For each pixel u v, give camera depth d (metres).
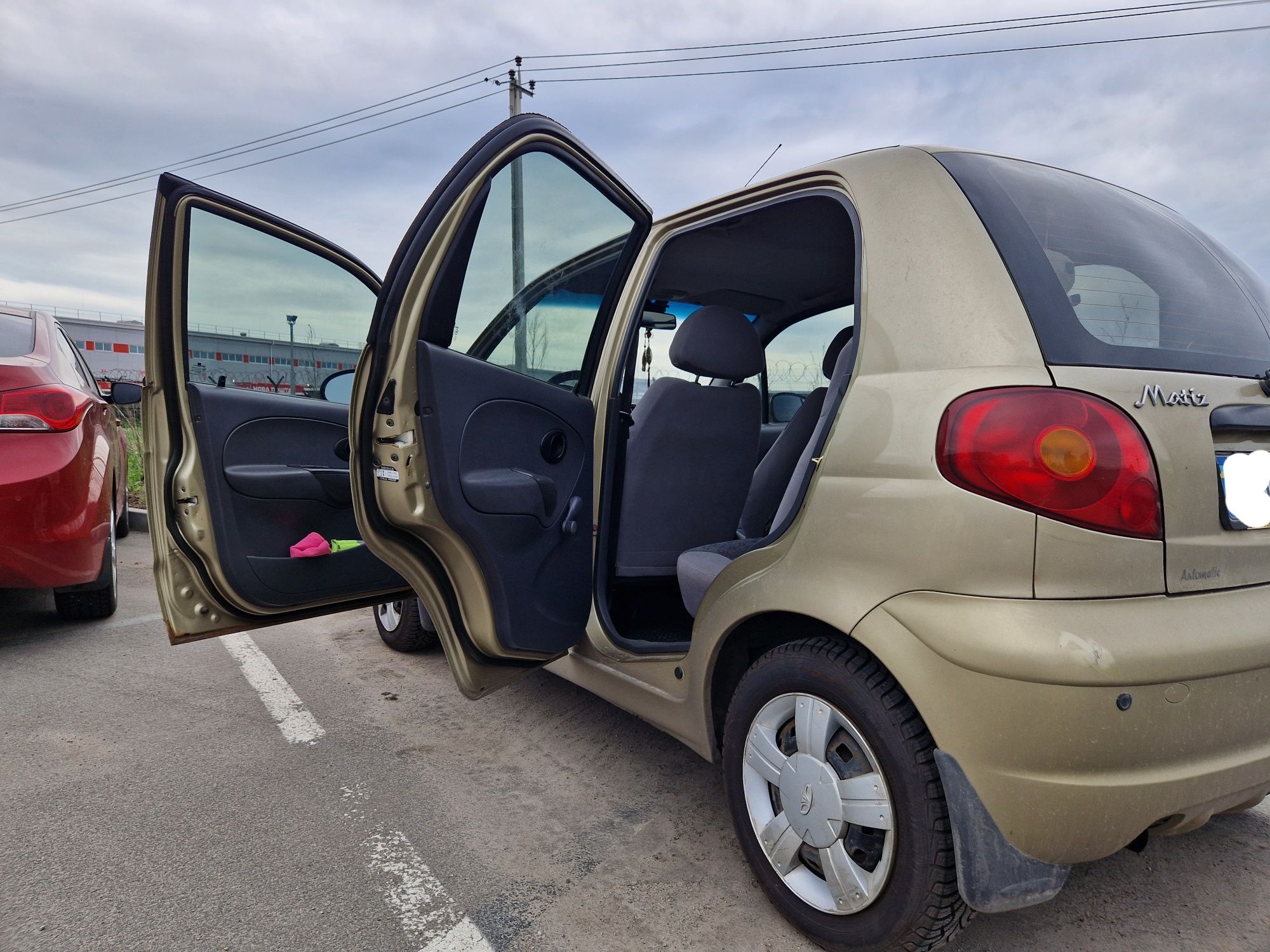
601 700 3.18
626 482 2.65
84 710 2.99
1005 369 1.46
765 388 3.57
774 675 1.79
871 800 1.59
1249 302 1.88
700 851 2.13
